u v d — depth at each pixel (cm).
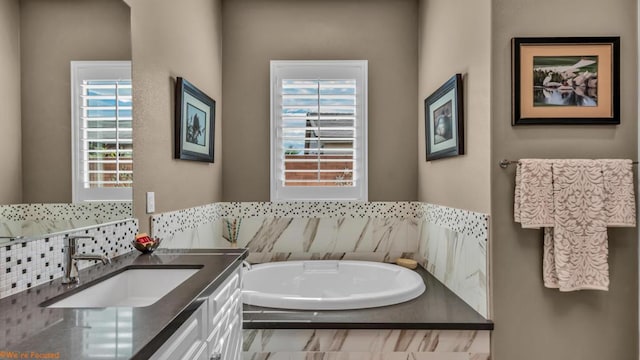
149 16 186
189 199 238
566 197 177
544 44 184
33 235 119
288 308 205
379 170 308
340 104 305
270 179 307
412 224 307
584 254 177
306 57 307
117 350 72
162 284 147
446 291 235
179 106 216
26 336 79
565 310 187
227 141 307
